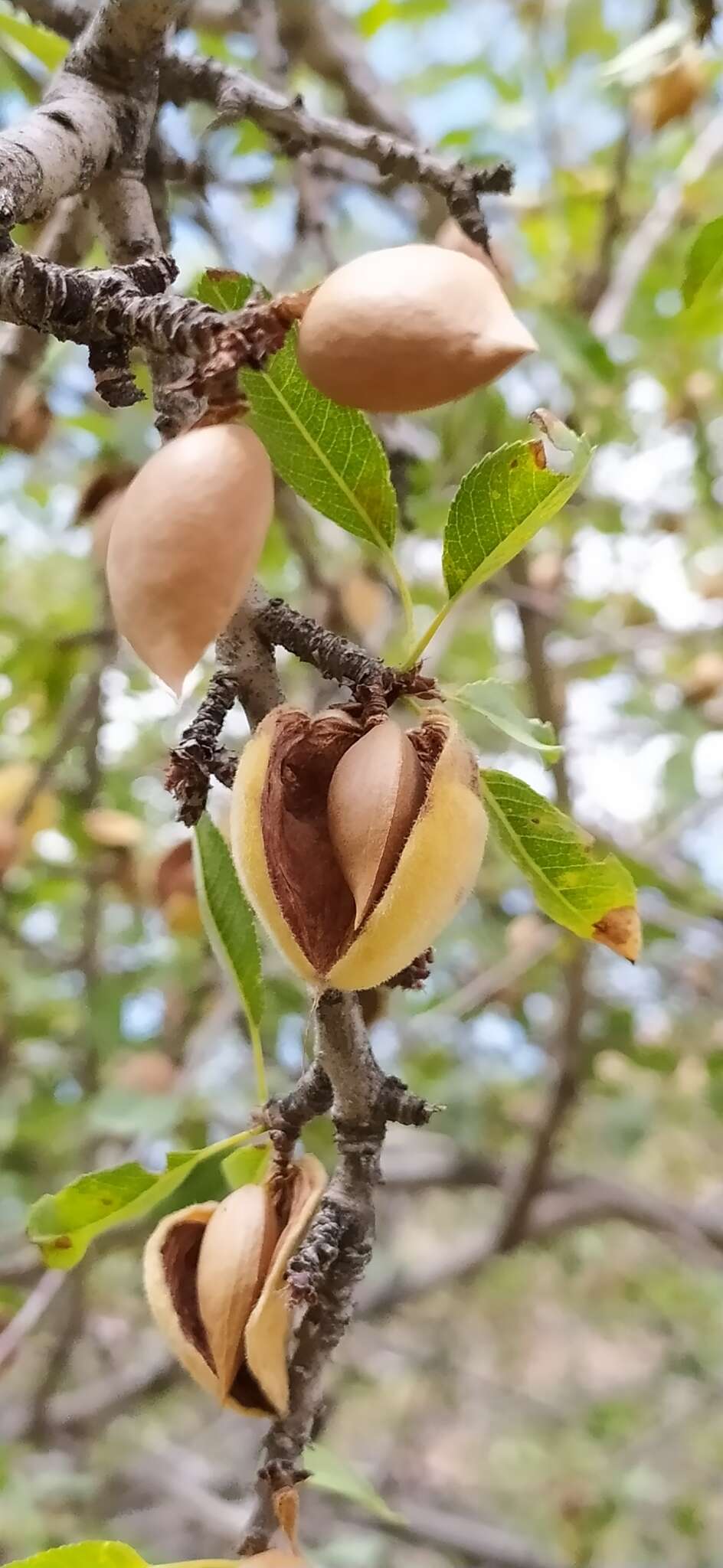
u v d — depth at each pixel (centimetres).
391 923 26
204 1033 76
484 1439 152
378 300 24
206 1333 30
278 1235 30
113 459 64
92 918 85
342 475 31
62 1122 84
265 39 54
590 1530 123
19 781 81
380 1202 126
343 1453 143
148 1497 114
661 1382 140
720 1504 136
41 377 64
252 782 27
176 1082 73
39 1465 91
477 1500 141
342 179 55
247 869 27
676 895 77
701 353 83
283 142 39
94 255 66
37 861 87
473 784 27
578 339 56
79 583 96
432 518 66
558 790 70
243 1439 123
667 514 94
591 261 81
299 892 28
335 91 74
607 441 68
